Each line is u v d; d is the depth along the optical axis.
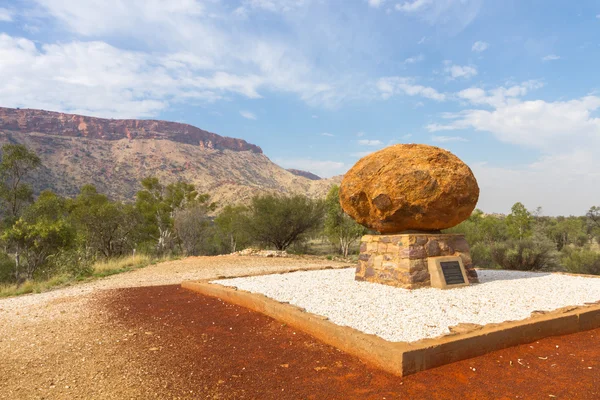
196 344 5.72
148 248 34.28
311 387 4.16
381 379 4.25
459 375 4.32
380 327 5.45
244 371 4.65
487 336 4.98
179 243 38.38
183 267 16.92
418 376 4.29
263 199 32.03
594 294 7.84
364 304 6.86
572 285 8.88
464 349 4.76
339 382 4.24
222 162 199.88
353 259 25.45
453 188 8.23
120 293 10.22
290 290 8.38
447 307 6.57
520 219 37.97
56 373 4.77
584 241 51.25
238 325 6.62
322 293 7.96
